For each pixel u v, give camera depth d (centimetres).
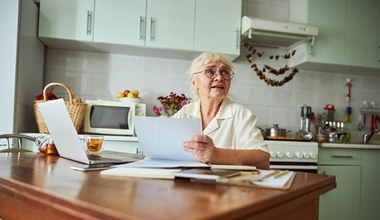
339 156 257
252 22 250
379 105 333
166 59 285
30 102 228
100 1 238
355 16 291
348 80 324
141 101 278
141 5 245
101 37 238
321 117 310
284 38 277
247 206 47
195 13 254
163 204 47
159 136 96
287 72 311
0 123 194
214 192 57
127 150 221
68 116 93
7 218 67
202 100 154
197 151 93
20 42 202
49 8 231
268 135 274
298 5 297
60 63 264
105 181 66
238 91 298
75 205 47
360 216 258
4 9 196
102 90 271
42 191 55
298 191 65
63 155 113
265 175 76
